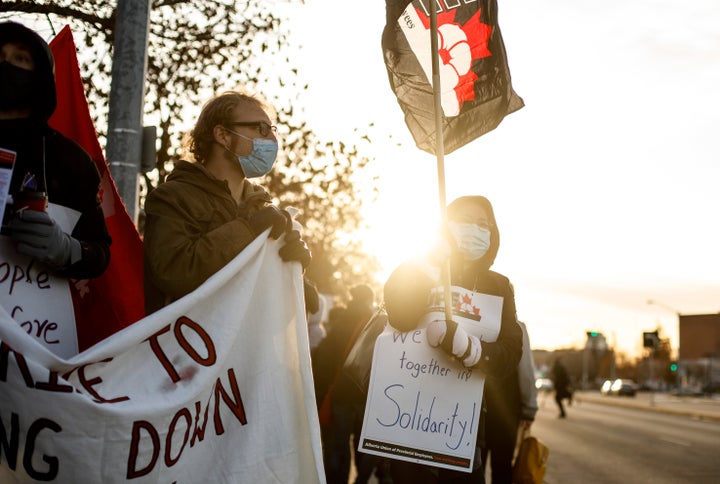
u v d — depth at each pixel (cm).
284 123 1294
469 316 409
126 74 603
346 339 748
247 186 353
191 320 288
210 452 291
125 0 605
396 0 459
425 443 397
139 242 382
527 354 589
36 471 245
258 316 312
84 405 248
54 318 287
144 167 609
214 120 335
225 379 300
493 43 466
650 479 1112
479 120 463
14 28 279
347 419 752
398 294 402
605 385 10431
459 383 403
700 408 4581
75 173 296
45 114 286
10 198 270
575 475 1135
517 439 597
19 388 241
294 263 323
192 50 1000
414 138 461
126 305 369
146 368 273
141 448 262
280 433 309
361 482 757
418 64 461
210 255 297
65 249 274
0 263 275
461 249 416
